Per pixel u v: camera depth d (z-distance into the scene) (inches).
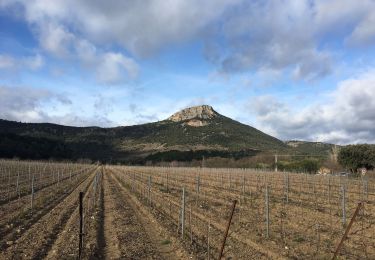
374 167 2407.7
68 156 7096.5
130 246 637.3
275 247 627.2
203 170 3740.2
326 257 568.1
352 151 2470.5
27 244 631.8
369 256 577.3
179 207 1094.4
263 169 3654.0
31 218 879.1
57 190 1557.6
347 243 655.8
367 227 781.3
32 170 2871.6
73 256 561.0
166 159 6732.3
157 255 593.9
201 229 775.7
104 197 1390.3
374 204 1095.6
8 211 953.5
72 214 953.5
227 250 614.9
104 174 3181.6
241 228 781.3
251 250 614.2
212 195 1405.0
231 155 6633.9
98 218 909.2
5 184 1685.5
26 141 6540.4
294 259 557.0
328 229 764.6
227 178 2341.3
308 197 1289.4
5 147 5669.3
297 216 914.1
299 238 684.1
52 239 682.8
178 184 1966.0
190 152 7101.4
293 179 2112.5
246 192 1491.1
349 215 920.3
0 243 632.4
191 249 615.8
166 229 769.6
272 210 1010.1
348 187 1583.4
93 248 611.5
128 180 2273.6
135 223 853.2
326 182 1814.7
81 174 2977.4
